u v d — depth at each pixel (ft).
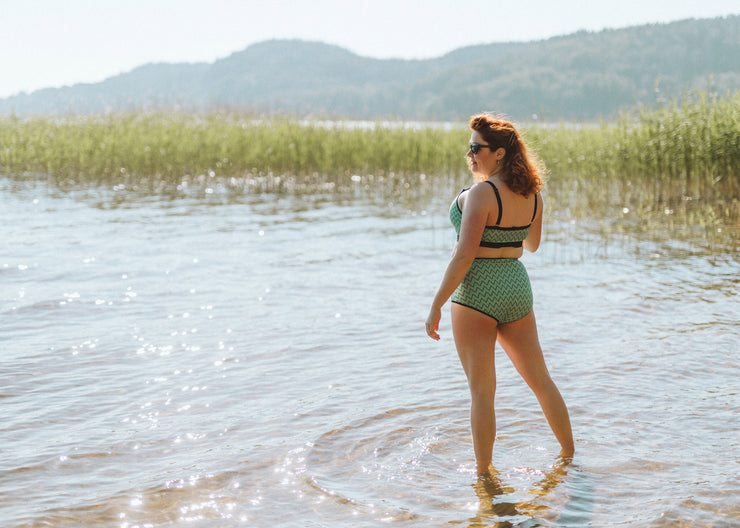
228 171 62.64
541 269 28.53
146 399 15.01
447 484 11.25
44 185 58.08
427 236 36.70
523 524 9.91
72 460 12.10
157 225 39.09
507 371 16.71
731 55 453.99
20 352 17.99
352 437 13.05
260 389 15.64
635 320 20.95
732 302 22.65
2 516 10.15
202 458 12.17
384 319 21.47
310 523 10.03
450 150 63.26
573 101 440.45
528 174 11.91
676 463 11.81
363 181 62.44
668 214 41.83
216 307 22.68
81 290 24.50
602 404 14.60
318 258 30.83
